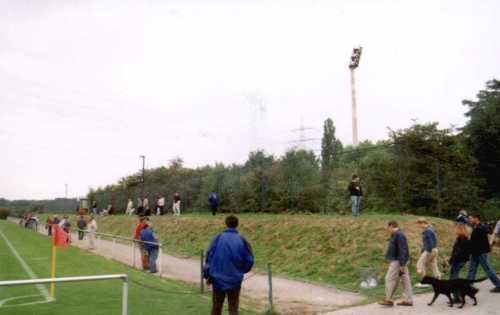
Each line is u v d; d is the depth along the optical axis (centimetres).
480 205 2447
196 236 2575
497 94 3847
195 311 956
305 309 1049
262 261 1858
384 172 2453
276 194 2920
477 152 3438
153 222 3291
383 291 1231
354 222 1856
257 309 1060
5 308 964
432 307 984
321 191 2706
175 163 6225
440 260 1412
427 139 2534
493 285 1201
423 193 2258
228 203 3353
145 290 1214
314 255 1709
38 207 8375
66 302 1034
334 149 2909
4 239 3198
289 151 2962
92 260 1878
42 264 1745
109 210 5078
